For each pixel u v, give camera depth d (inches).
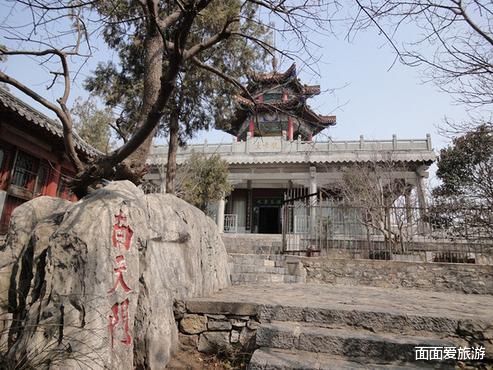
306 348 140.4
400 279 315.3
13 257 146.9
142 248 138.6
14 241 150.9
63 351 98.1
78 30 195.3
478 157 410.0
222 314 161.2
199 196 600.1
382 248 373.1
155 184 738.8
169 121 404.8
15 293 132.7
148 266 140.3
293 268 327.6
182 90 366.3
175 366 143.1
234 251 474.6
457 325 144.4
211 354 156.2
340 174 697.0
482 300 230.4
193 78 356.2
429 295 250.4
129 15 281.0
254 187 927.7
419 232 370.0
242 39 332.5
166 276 154.0
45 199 169.8
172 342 149.6
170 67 144.6
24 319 111.0
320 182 756.0
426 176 654.5
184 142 428.8
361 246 376.8
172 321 153.3
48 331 103.7
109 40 343.9
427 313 155.6
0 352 109.8
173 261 164.7
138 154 210.2
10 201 358.0
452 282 304.7
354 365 127.0
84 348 98.9
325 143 754.2
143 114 205.5
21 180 372.8
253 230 912.3
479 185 392.5
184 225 182.2
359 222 391.2
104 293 109.3
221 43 337.7
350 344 136.9
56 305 106.7
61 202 173.3
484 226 341.1
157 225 156.3
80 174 192.9
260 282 290.7
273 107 225.9
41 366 95.5
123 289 118.4
